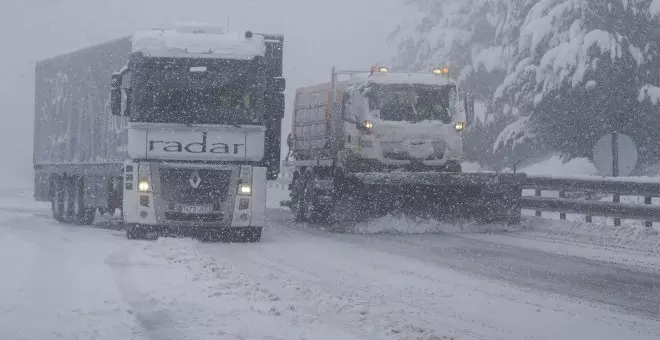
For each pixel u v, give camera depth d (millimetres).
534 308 13289
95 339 10094
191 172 23094
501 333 11516
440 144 26828
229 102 23359
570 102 46812
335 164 28938
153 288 14281
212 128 23234
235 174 23219
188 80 23266
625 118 46781
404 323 11672
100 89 27656
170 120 23141
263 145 23578
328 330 11016
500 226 26281
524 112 52688
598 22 45938
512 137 51750
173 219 23031
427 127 26719
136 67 23172
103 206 27047
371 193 25844
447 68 27422
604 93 46062
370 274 16859
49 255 18828
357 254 20297
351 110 26703
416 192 25984
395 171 26609
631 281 16000
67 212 30656
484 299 14039
